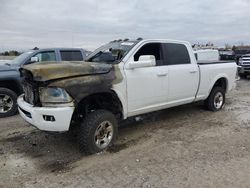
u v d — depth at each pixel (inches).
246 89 471.2
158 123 255.3
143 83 209.2
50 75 165.2
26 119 183.6
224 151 187.6
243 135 220.4
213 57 581.0
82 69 176.1
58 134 222.7
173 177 152.3
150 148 194.9
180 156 180.2
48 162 173.9
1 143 206.8
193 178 150.8
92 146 180.1
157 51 228.4
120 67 195.9
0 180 151.6
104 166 167.0
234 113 291.0
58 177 154.6
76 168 165.2
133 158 177.9
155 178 151.5
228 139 211.5
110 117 187.8
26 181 150.6
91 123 177.9
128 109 203.6
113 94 190.2
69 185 145.9
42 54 326.0
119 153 186.1
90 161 174.1
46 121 167.2
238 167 163.5
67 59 344.2
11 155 184.7
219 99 298.5
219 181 147.3
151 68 217.5
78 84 170.2
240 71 623.8
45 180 151.4
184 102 254.8
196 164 168.1
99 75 182.7
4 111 283.0
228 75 301.3
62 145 201.3
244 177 151.4
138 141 209.2
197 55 555.8
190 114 285.4
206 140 209.8
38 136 220.7
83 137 178.4
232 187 141.6
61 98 165.6
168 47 236.4
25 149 194.9
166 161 172.9
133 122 257.8
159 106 228.5
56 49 338.3
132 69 202.2
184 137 217.2
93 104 194.5
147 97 214.7
